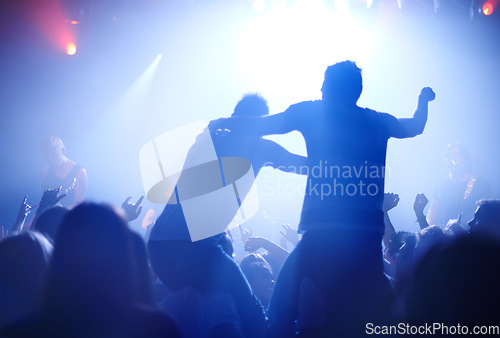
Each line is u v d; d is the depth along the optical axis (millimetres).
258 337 3154
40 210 4289
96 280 2119
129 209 3855
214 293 3146
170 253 3207
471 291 2250
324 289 3053
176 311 3123
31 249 2680
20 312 2639
